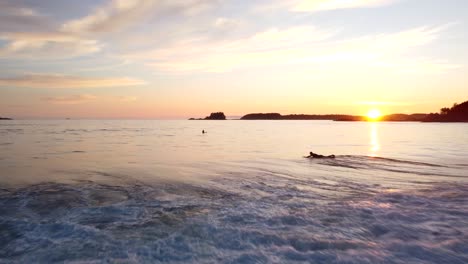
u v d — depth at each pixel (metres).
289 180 17.58
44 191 14.81
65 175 19.28
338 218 10.74
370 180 17.48
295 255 7.95
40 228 9.79
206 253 8.05
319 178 18.14
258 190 15.11
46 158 28.09
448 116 188.88
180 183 16.75
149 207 12.13
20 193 14.39
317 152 33.31
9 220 10.55
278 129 106.44
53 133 74.50
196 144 44.97
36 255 7.99
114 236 9.14
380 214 11.13
